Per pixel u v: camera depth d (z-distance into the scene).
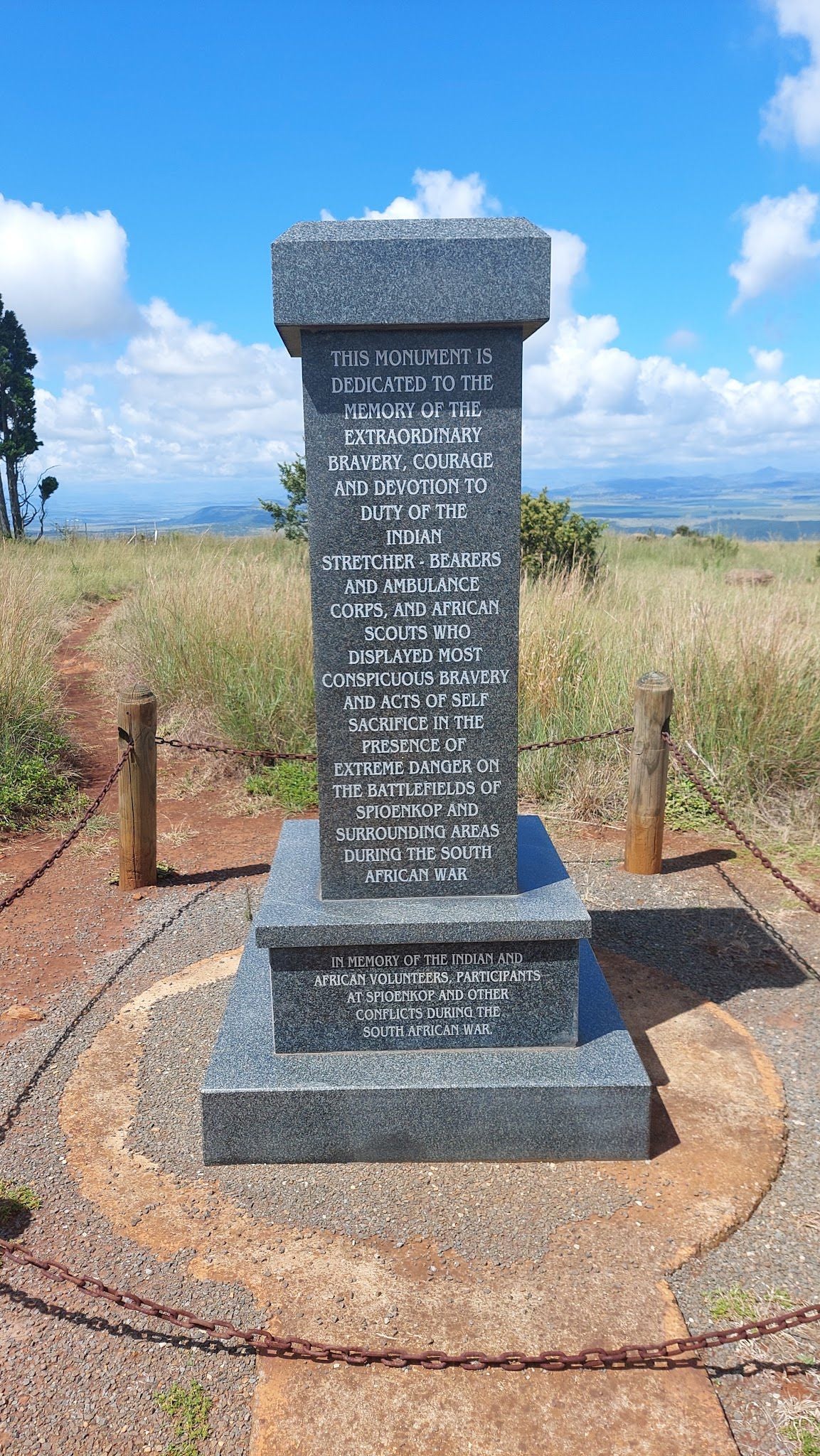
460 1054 3.26
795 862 5.70
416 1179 3.05
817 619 7.62
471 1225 2.85
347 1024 3.26
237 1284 2.63
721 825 6.23
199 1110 3.39
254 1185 3.03
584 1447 2.19
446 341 2.95
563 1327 2.50
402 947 3.20
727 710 6.69
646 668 7.14
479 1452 2.18
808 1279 2.66
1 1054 3.74
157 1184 3.03
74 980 4.35
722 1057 3.70
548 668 7.42
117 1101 3.44
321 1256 2.73
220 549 16.45
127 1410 2.29
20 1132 3.28
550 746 5.76
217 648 8.59
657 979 4.33
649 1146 3.18
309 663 8.21
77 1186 3.02
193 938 4.75
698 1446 2.19
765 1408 2.30
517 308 2.87
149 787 5.31
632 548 21.08
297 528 18.38
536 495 13.16
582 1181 3.04
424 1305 2.57
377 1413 2.27
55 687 9.09
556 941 3.20
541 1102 3.09
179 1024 3.93
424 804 3.27
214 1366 2.40
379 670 3.17
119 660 10.81
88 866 5.77
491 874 3.33
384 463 3.02
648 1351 2.34
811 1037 3.87
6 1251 2.47
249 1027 3.47
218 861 5.85
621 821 6.45
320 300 2.86
